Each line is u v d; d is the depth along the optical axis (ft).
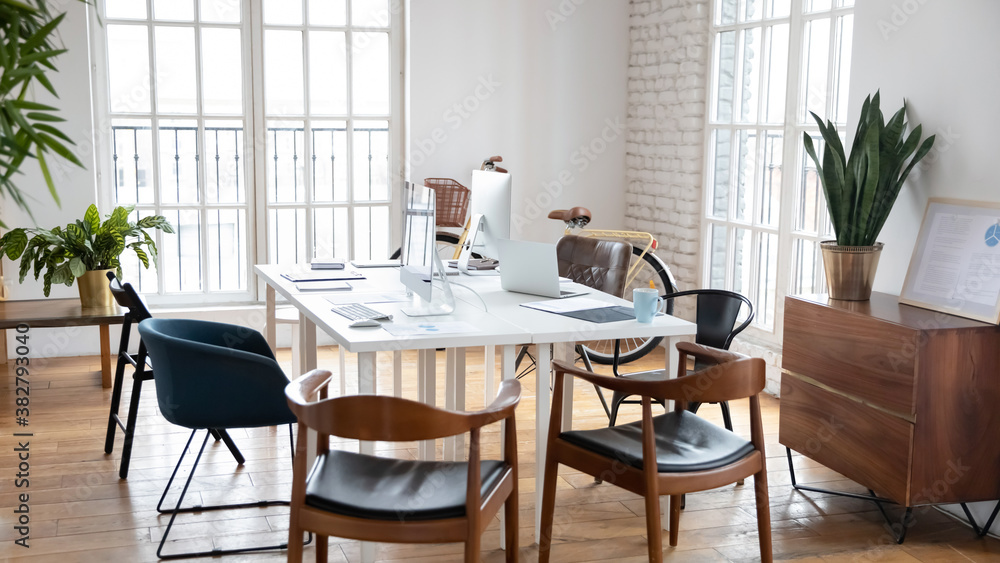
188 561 9.52
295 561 7.37
